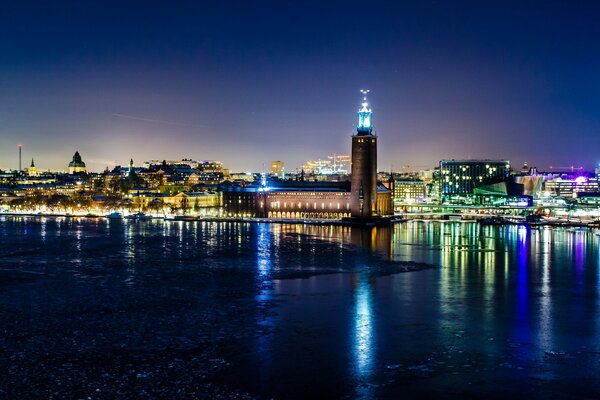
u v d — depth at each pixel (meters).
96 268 176.00
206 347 96.56
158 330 105.75
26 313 117.62
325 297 134.00
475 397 79.19
